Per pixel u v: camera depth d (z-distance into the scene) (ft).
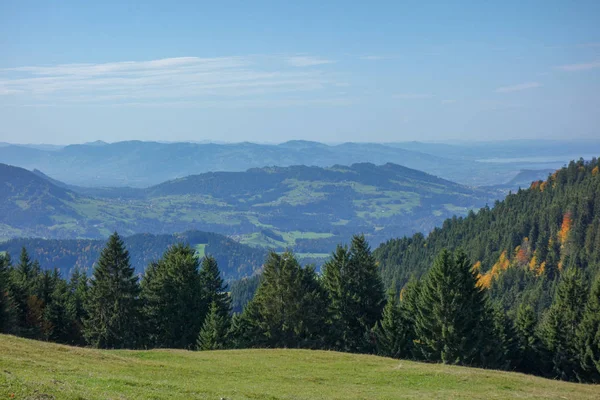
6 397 60.85
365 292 211.61
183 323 217.97
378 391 109.50
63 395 65.92
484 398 105.70
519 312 238.89
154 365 117.60
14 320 215.72
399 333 188.24
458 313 171.63
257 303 214.90
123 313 214.28
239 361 139.64
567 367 204.13
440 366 142.41
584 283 215.51
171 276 220.84
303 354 154.51
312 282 229.04
